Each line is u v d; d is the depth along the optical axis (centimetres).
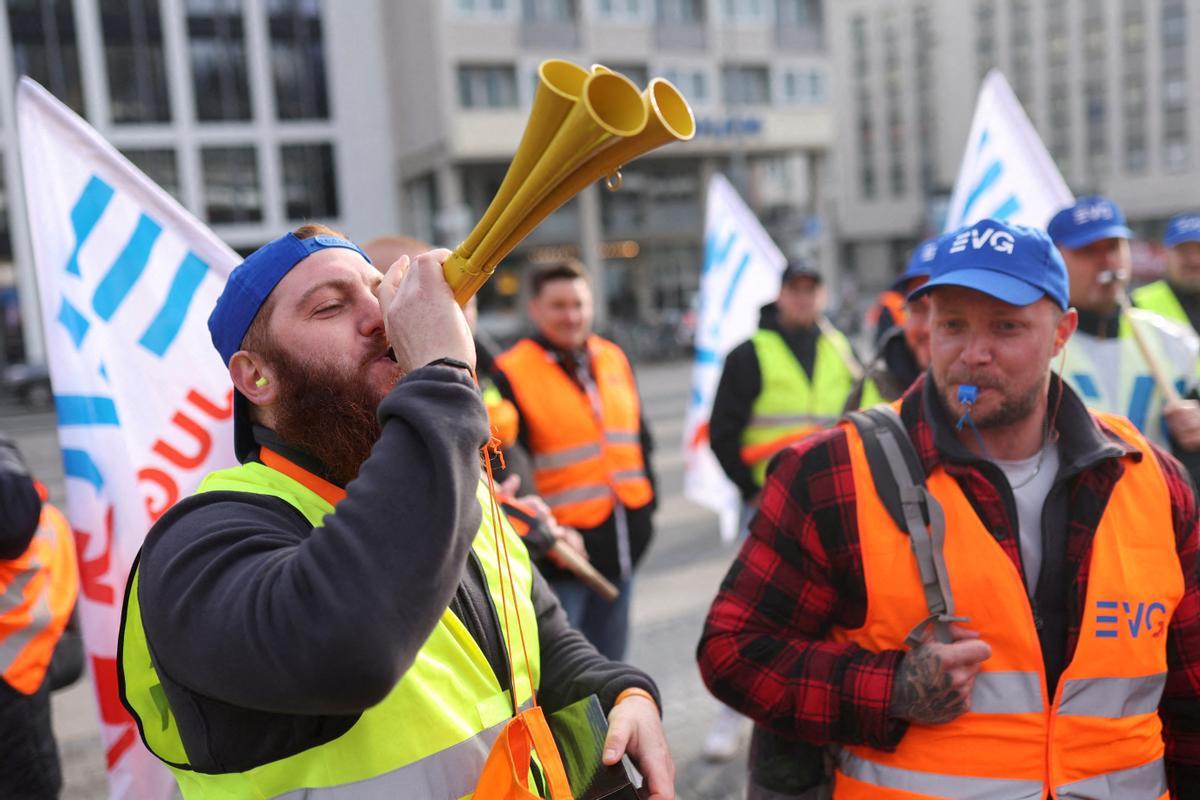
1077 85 4731
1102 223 263
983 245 154
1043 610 152
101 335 202
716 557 596
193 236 210
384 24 2886
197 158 2662
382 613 92
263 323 118
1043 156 320
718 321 508
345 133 2822
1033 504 157
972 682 146
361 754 108
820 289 401
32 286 2512
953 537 152
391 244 271
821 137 3116
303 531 114
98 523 198
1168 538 155
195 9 2628
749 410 397
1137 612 151
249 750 105
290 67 2748
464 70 2627
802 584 163
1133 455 157
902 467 156
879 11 5381
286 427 118
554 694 141
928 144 5262
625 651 339
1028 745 147
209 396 208
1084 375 270
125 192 206
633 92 89
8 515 189
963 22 5031
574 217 2902
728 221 510
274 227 2755
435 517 96
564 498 321
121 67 2569
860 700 149
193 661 99
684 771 333
